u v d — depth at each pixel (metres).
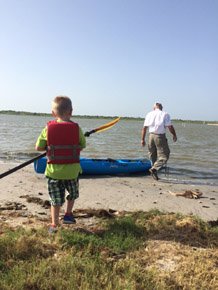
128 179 6.01
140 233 2.64
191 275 2.08
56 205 2.58
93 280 1.93
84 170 6.13
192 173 7.18
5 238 2.30
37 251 2.20
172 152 11.23
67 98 2.70
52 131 2.57
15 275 1.94
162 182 5.89
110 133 22.12
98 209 3.44
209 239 2.61
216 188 5.62
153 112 5.98
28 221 2.91
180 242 2.51
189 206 4.13
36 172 5.89
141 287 1.93
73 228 2.64
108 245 2.38
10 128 23.06
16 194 4.27
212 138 20.92
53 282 1.90
